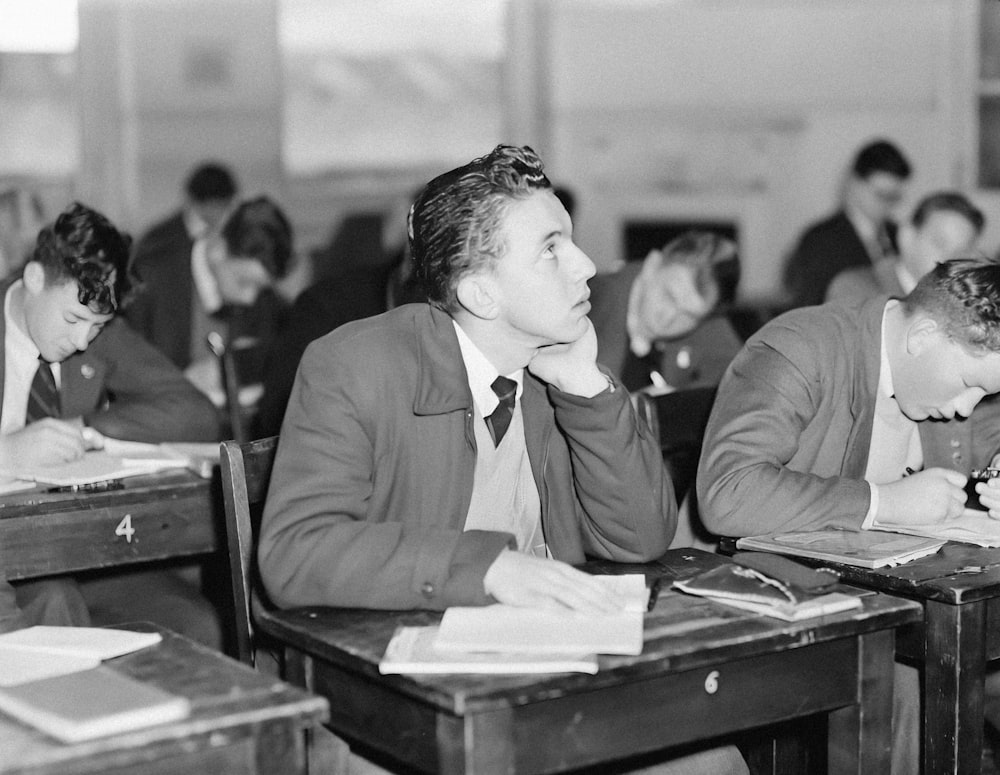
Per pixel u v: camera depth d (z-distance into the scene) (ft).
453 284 6.19
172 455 9.41
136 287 10.27
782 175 20.99
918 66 20.53
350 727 5.35
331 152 20.94
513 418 6.57
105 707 4.38
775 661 5.39
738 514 7.20
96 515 8.42
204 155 20.03
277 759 4.53
